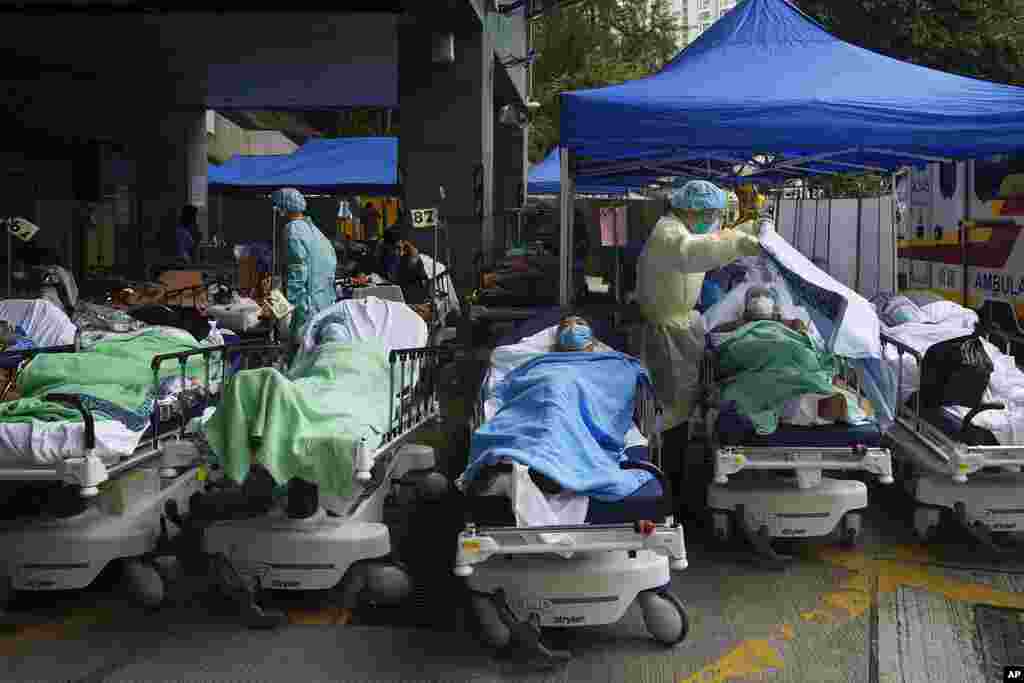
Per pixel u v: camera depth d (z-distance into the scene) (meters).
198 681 4.70
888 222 10.51
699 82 8.61
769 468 6.08
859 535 6.79
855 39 25.12
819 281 6.10
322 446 5.04
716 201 7.42
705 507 6.86
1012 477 6.30
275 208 9.38
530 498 4.80
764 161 11.63
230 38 16.03
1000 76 24.98
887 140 7.73
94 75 19.78
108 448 5.30
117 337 6.98
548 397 5.53
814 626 5.31
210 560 5.36
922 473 6.56
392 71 19.30
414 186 14.41
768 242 6.61
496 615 4.91
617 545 4.70
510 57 19.33
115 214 22.88
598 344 7.29
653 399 6.48
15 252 12.04
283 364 8.13
